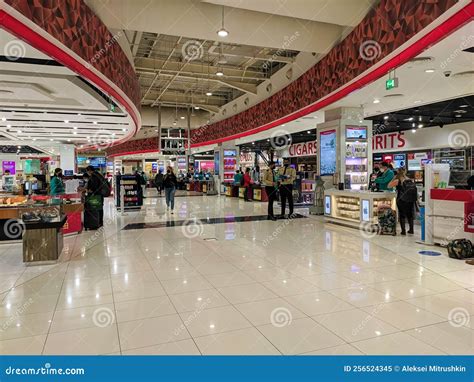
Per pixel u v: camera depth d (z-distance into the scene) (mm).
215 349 2482
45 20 4031
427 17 4176
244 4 5160
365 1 5508
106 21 5953
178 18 5805
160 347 2521
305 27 6738
